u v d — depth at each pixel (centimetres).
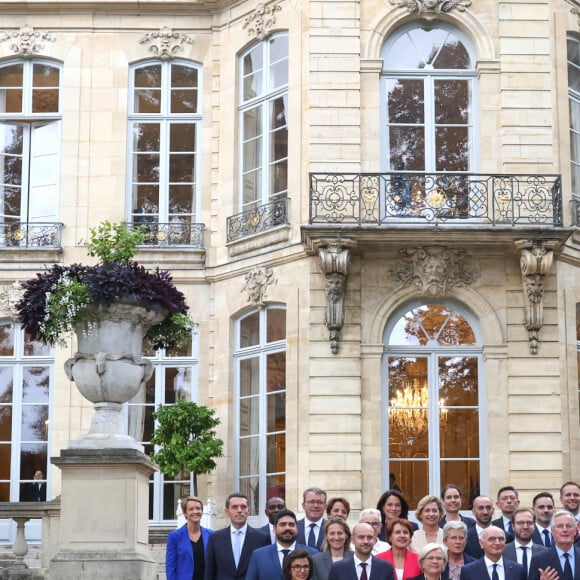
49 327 1302
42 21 2330
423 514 1171
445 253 2017
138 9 2319
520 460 1981
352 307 2025
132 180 2295
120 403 1305
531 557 1149
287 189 2112
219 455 2031
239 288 2162
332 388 2006
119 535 1249
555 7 2119
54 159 2309
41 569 1421
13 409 2225
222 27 2302
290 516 1086
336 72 2092
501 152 2067
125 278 1288
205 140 2292
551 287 2016
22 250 2242
